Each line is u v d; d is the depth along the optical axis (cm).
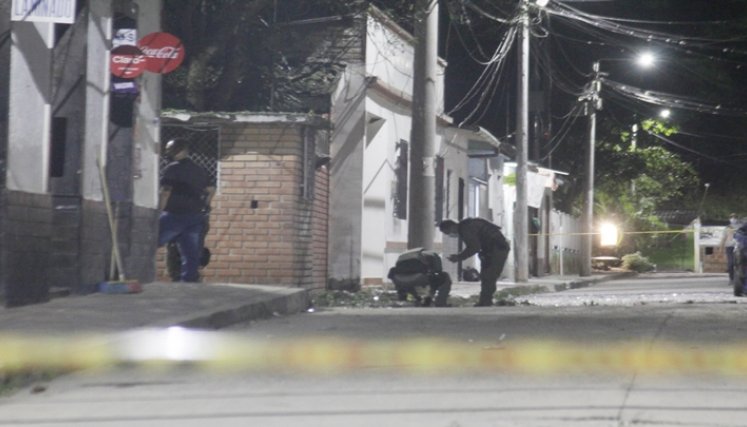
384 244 5078
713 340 2242
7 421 1494
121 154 3014
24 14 2500
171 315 2358
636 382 1717
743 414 1459
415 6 4044
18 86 2592
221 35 4197
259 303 2745
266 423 1455
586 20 6894
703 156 10169
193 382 1770
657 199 11412
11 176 2588
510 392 1647
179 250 3306
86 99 2767
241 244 4034
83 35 2773
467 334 2389
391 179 5234
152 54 2998
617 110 9338
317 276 4462
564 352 2073
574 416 1455
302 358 2009
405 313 3006
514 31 6347
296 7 4694
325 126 4109
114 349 1961
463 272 6412
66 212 2720
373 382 1753
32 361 1798
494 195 7419
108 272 2888
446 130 6159
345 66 4653
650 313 2859
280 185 4031
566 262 9712
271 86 4541
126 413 1534
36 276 2517
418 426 1419
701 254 11419
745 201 11188
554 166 9681
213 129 4059
